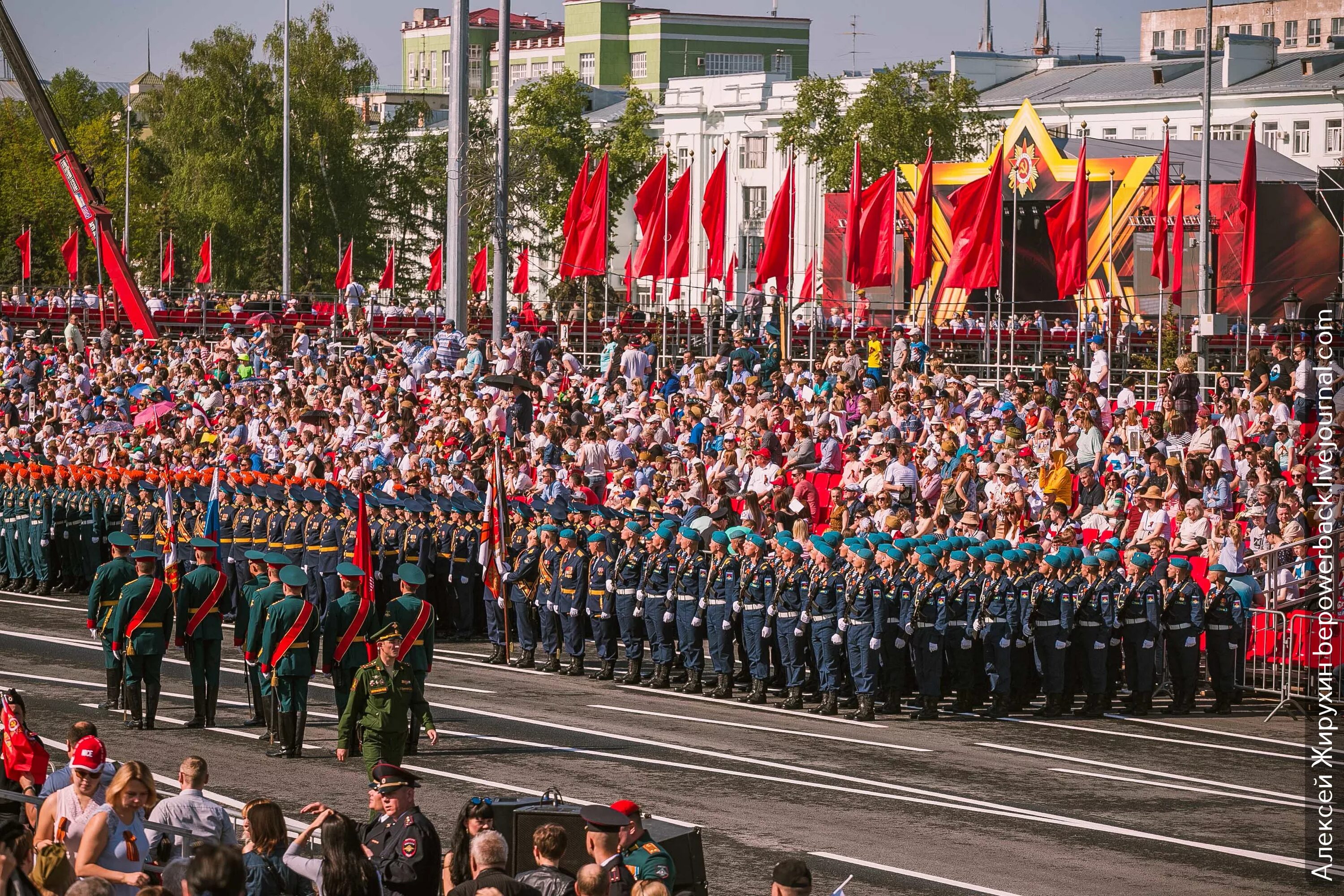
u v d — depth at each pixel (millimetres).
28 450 109250
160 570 67125
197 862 27094
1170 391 91000
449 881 34438
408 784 35562
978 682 66375
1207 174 120000
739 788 50344
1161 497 73000
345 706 57156
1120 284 154500
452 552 80938
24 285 190500
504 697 66188
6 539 96875
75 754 34938
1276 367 93250
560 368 117312
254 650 56188
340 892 30312
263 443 105188
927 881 40812
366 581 62406
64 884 30188
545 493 81625
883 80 193375
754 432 88250
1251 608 66375
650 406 100375
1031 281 157250
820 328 136500
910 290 159875
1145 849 43812
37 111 163250
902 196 159375
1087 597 64188
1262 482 72812
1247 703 67438
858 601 62469
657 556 69125
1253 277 144250
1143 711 65188
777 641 65875
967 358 140000
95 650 75250
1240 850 43781
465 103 124375
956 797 49719
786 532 73812
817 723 61969
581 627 71688
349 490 85188
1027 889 40219
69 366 129250
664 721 61625
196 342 137250
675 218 120188
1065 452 81750
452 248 125188
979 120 198125
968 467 79250
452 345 121000
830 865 42062
